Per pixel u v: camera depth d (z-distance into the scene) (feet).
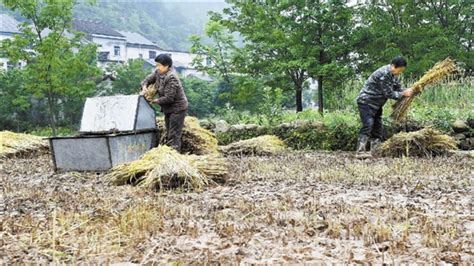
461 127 33.99
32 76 66.74
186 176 19.39
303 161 27.68
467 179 20.83
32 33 65.00
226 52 71.87
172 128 27.37
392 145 30.09
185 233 12.53
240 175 22.47
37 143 36.52
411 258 10.45
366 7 55.57
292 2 53.26
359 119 36.11
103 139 24.20
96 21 176.65
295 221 13.43
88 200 16.80
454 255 10.46
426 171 23.30
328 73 51.11
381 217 14.03
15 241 11.68
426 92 39.73
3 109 82.64
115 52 166.30
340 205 15.43
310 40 52.85
